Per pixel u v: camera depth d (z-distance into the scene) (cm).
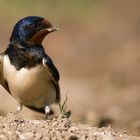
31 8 2961
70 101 1741
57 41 2598
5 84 1018
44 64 960
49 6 3011
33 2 3000
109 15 2942
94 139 821
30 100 995
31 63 961
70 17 2955
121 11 2956
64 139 800
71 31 2767
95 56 2403
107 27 2773
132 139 859
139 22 2708
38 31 976
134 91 1867
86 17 2959
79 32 2756
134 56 2219
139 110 1552
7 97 1697
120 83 2008
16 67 962
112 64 2223
